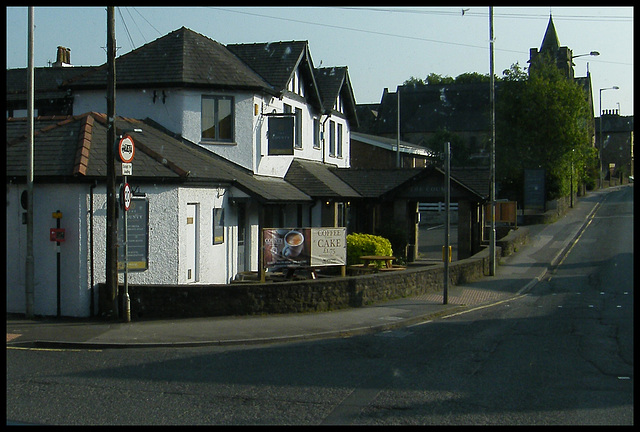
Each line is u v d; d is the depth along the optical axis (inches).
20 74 1264.8
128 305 579.5
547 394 339.6
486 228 1395.2
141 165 668.1
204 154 871.1
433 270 787.4
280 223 1015.6
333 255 727.1
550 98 1743.4
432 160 2359.7
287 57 1058.1
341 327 548.7
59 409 313.6
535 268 1012.5
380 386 358.3
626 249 1178.0
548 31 2992.1
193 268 730.2
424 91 3024.1
